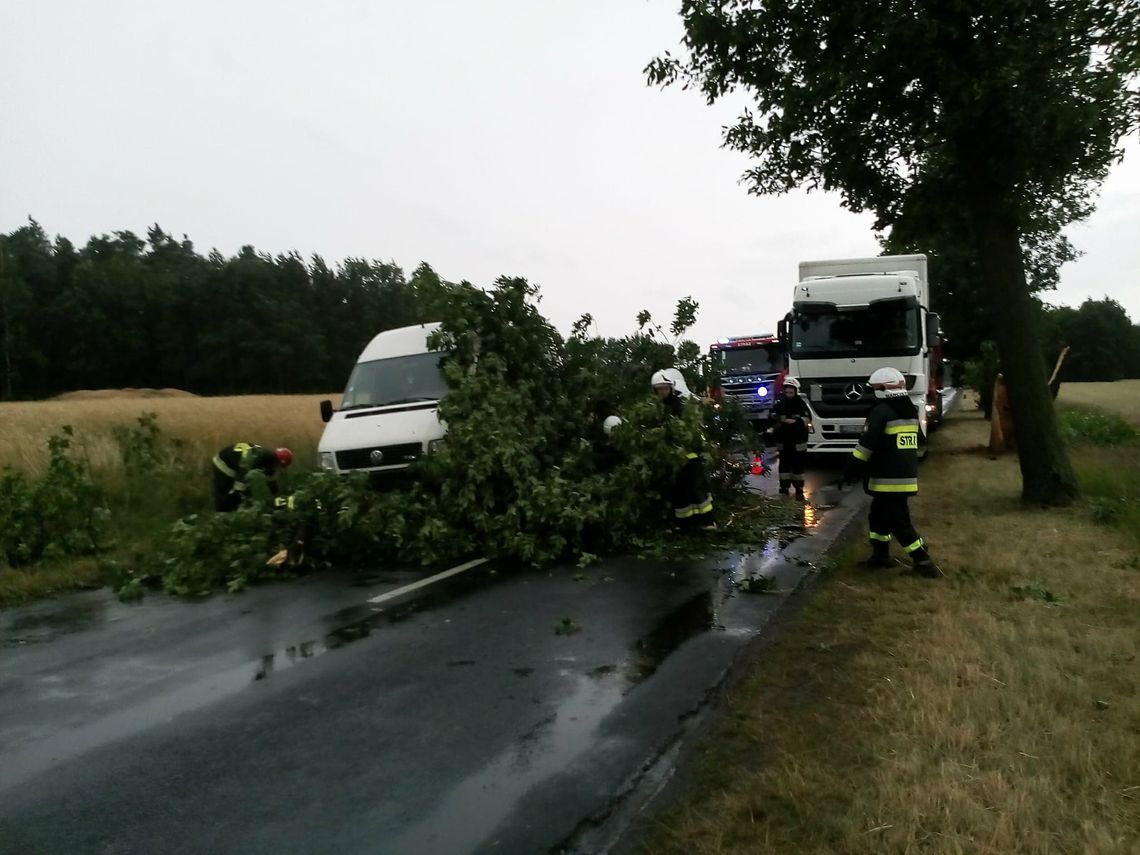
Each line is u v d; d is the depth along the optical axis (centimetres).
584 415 1049
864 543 872
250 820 373
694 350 1116
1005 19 908
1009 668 478
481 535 920
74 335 8481
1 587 824
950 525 929
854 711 442
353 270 10119
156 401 3167
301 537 891
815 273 1730
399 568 883
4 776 426
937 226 1149
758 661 537
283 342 8719
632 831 348
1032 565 731
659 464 917
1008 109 918
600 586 770
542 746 435
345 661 584
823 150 1095
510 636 627
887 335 1446
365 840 352
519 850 339
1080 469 1173
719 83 1069
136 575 888
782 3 969
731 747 417
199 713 500
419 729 463
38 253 8888
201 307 8712
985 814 331
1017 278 1043
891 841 317
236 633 666
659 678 525
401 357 1198
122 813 384
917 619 594
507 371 1033
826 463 1695
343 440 1042
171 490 1241
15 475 989
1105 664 486
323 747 445
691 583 766
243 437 1694
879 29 928
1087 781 354
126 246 11456
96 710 513
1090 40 912
